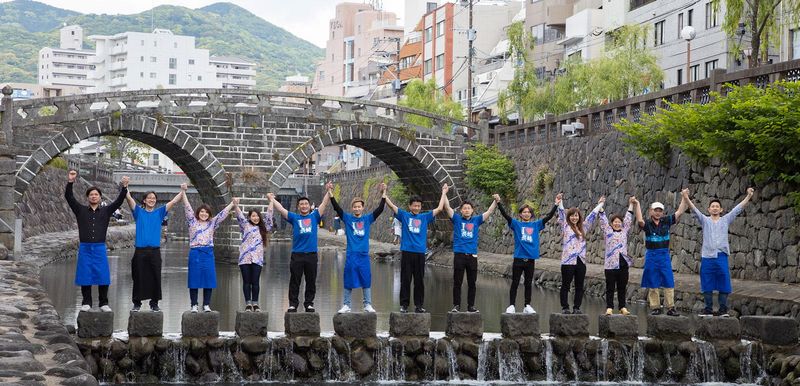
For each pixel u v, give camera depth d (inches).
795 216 896.9
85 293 698.2
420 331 717.3
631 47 1882.4
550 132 1705.2
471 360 713.0
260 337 703.7
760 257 952.3
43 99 1642.5
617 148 1376.7
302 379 700.7
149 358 685.9
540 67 2667.3
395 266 1897.1
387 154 2044.8
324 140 1847.9
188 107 1759.4
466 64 3257.9
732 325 717.3
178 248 2586.1
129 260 1898.4
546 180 1657.2
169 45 6269.7
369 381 703.1
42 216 2241.6
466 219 741.9
